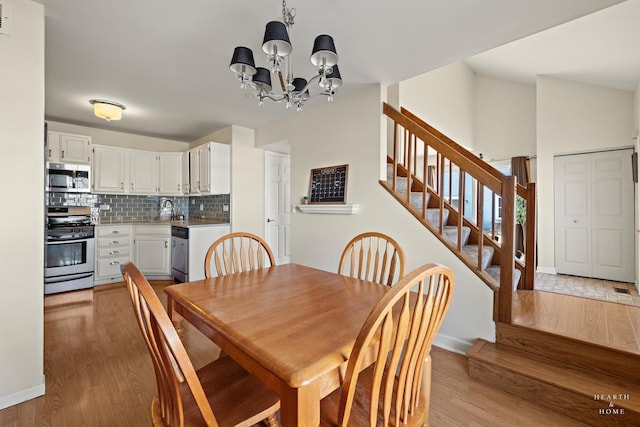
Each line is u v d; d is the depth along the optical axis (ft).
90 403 5.38
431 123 14.60
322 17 5.81
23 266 5.35
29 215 5.41
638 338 5.93
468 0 5.31
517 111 17.65
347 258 9.90
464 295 7.42
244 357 3.04
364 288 5.01
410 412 3.28
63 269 11.69
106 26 6.14
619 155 12.64
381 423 3.15
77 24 6.06
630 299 9.43
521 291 9.42
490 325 7.04
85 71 8.23
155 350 2.91
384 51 7.16
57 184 11.98
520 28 6.22
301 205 11.06
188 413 3.20
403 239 8.55
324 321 3.59
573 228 13.69
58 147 12.12
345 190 9.84
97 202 14.32
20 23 5.27
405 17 5.82
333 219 10.39
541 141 14.32
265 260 15.11
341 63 7.75
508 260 6.73
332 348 2.92
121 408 5.26
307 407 2.56
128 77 8.62
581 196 13.53
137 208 15.69
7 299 5.21
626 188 12.44
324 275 5.92
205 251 13.26
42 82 5.50
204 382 3.76
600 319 6.96
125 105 10.97
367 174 9.39
